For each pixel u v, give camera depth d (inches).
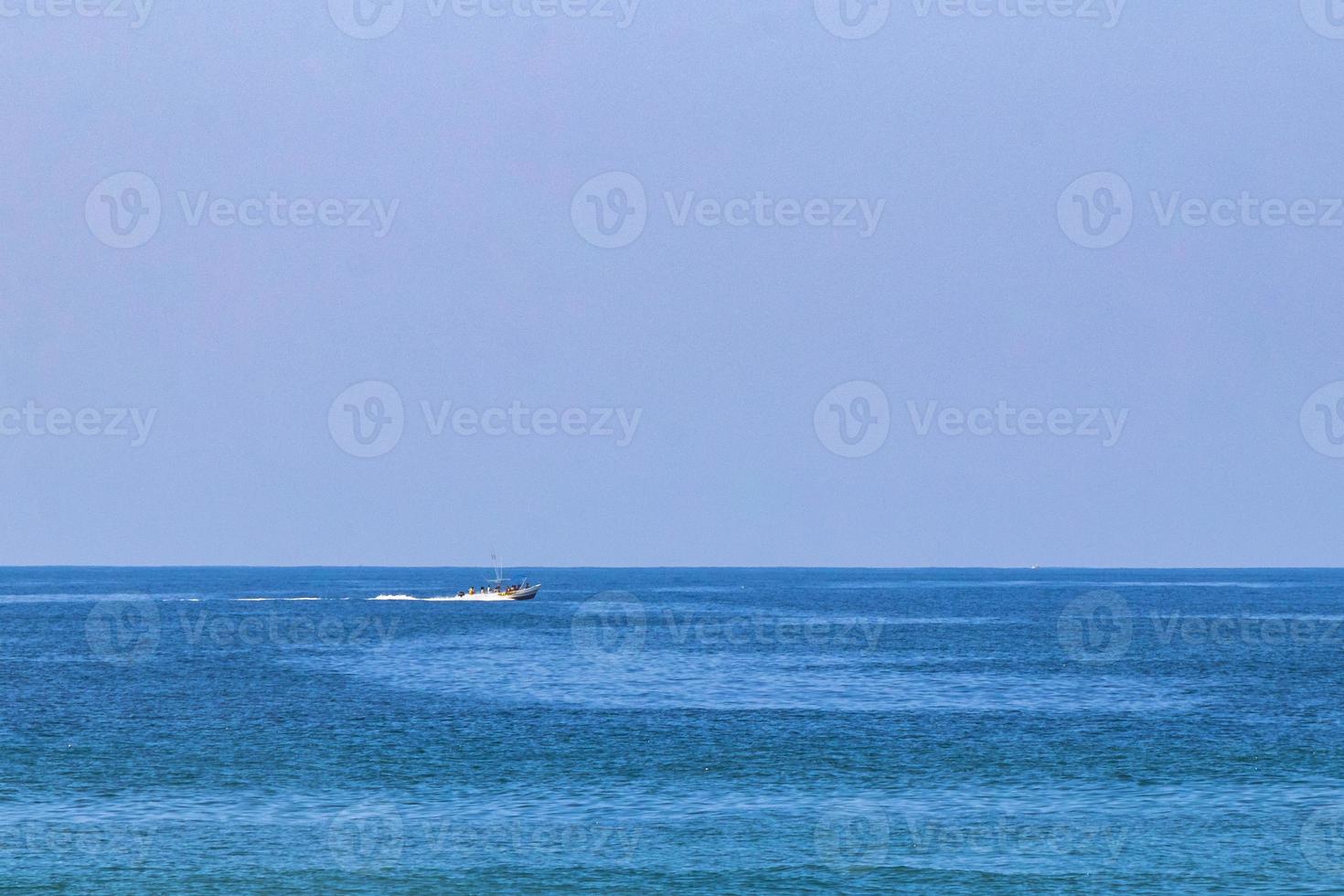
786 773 7588.6
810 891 5403.5
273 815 6565.0
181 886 5418.3
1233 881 5516.7
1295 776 7495.1
